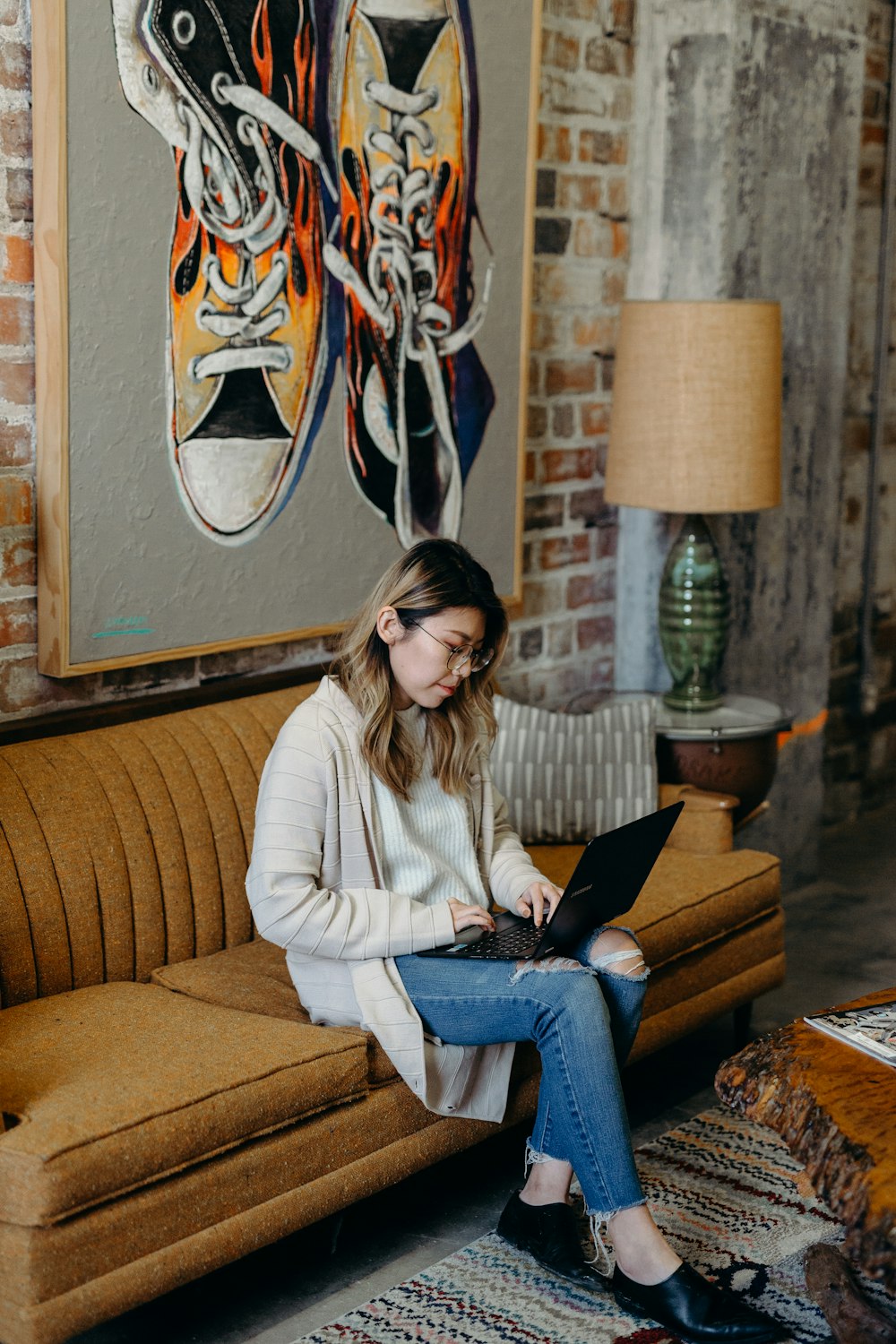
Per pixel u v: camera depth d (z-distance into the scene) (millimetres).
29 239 2486
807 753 4383
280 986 2398
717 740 3365
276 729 2771
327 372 2979
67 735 2549
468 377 3334
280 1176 2021
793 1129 1809
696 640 3572
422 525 3268
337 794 2254
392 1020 2162
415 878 2322
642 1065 3062
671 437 3338
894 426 5051
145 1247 1854
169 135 2598
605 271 3812
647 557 3930
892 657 5266
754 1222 2391
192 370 2709
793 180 3961
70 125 2436
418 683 2260
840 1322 1970
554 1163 2232
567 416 3750
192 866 2527
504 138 3322
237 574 2867
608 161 3762
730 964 2936
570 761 3174
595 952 2287
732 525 4020
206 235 2693
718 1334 1998
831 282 4172
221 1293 2203
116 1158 1800
